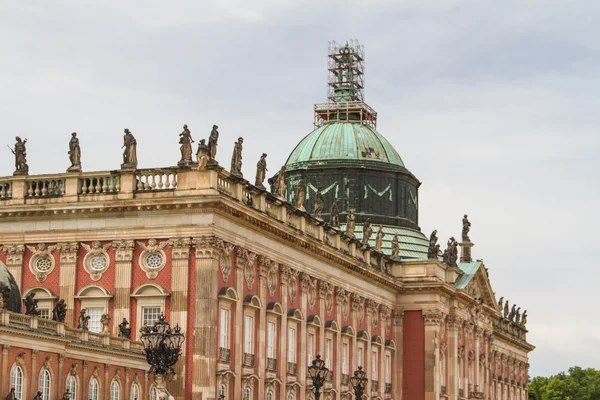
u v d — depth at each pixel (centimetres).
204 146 11531
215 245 11469
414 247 18588
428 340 17412
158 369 7944
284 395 13212
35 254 11950
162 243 11581
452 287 17975
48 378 9538
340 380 15050
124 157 11775
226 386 11688
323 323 14550
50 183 11969
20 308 10200
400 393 17362
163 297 11475
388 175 19000
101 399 10244
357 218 18625
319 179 18825
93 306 11712
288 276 13450
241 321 12094
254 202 12575
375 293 16675
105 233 11769
